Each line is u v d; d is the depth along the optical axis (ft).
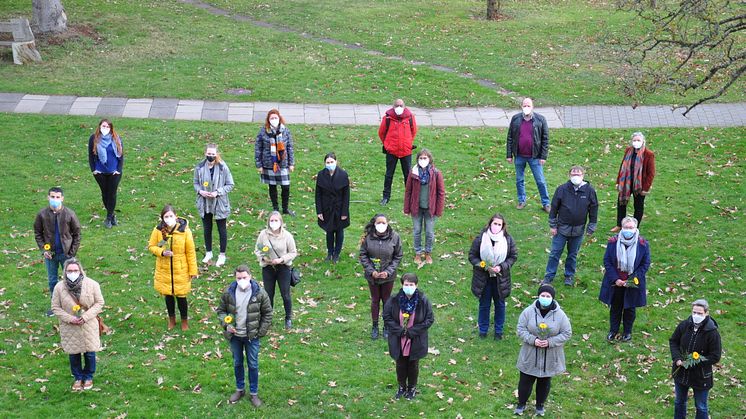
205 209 51.21
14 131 73.00
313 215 59.98
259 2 118.62
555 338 36.94
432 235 52.65
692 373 37.24
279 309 47.85
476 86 88.89
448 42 103.71
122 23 103.50
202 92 85.20
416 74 91.66
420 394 40.45
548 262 50.55
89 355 39.47
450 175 67.15
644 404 40.55
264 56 96.02
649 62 92.07
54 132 73.26
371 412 38.96
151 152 69.67
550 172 68.13
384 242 43.65
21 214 58.29
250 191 63.36
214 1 117.91
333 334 45.44
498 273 43.37
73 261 38.73
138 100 82.38
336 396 40.01
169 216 43.04
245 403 39.11
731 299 49.34
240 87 87.10
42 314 46.32
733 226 58.08
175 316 46.19
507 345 44.88
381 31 107.55
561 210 49.29
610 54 85.97
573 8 122.72
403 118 59.98
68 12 105.40
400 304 37.86
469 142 74.38
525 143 59.21
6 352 42.55
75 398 39.17
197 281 50.37
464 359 43.62
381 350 44.14
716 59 63.31
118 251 53.78
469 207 61.57
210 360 42.55
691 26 83.20
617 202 57.21
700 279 51.49
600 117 80.94
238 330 37.55
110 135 55.77
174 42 99.04
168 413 38.34
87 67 90.33
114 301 47.83
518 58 98.07
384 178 65.82
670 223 58.75
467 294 49.90
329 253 53.16
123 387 40.11
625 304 44.27
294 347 43.93
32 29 97.45
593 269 52.80
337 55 97.09
